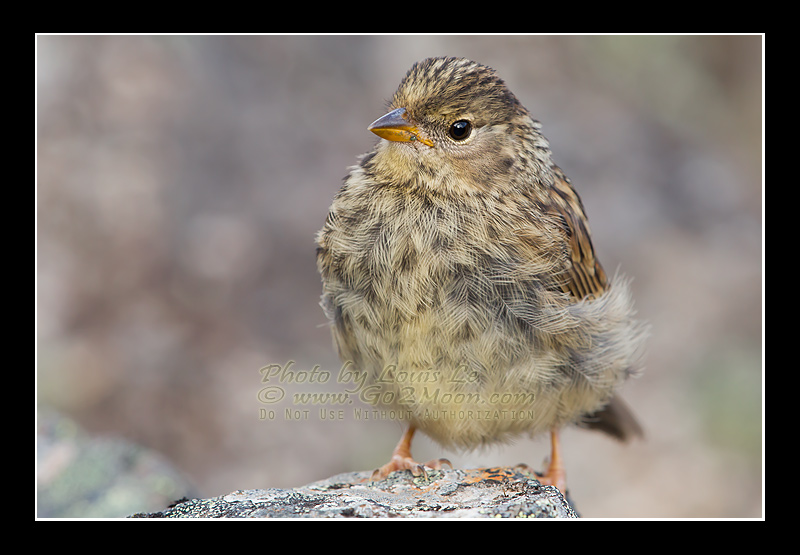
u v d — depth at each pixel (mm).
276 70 14461
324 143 13930
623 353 7207
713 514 11156
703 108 15523
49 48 13352
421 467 6488
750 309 13148
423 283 6402
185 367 11773
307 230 13070
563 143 14461
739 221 14258
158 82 13656
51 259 12102
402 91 6594
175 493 8148
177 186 13078
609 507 11234
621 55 15656
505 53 15250
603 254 13484
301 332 12359
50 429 8852
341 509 5656
